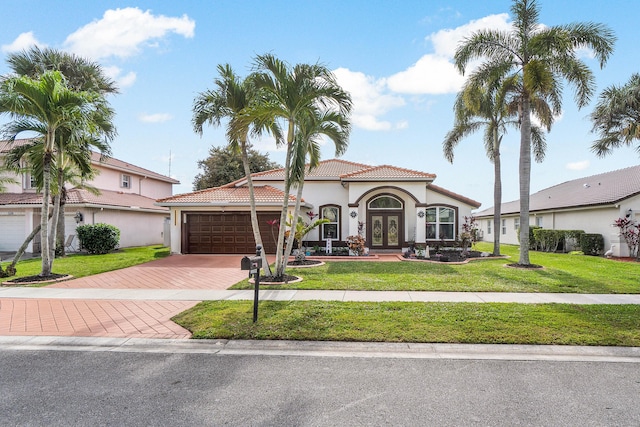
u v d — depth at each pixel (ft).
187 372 15.10
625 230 55.62
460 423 11.18
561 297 27.14
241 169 109.91
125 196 79.82
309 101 31.83
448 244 61.52
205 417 11.53
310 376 14.67
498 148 57.26
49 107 32.63
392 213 63.46
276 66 30.81
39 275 36.27
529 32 43.68
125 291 30.66
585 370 15.16
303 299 26.50
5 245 65.82
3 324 21.34
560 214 74.38
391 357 16.70
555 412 11.82
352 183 60.18
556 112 47.75
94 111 34.99
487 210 114.93
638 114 53.67
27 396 13.00
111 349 17.83
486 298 26.81
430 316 21.76
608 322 20.56
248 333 19.21
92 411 11.93
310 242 64.90
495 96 48.85
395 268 41.91
